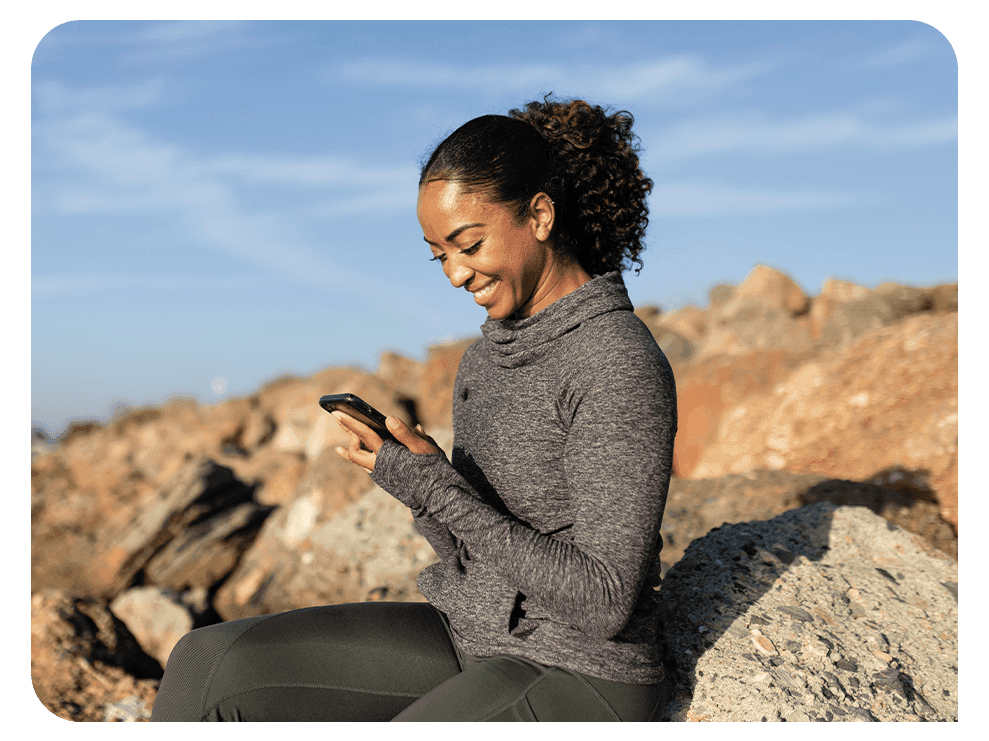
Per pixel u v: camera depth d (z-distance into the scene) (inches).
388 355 759.7
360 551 166.7
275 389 764.6
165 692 67.8
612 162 73.3
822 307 677.9
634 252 77.3
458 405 76.5
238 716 66.0
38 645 169.3
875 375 230.5
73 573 246.7
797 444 229.1
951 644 83.7
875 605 87.9
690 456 337.1
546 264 70.8
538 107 75.4
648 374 62.7
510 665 64.4
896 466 200.1
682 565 93.1
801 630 81.0
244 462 487.8
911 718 72.6
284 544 230.2
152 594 219.0
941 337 229.9
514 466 67.6
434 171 67.4
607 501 60.2
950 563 96.7
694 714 72.4
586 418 62.6
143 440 647.1
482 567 69.2
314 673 68.4
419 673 69.8
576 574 59.6
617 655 64.2
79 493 371.2
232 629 70.1
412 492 66.7
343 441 526.9
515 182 67.1
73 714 149.9
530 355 68.2
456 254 68.1
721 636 79.9
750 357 362.9
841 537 100.3
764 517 160.6
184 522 245.3
